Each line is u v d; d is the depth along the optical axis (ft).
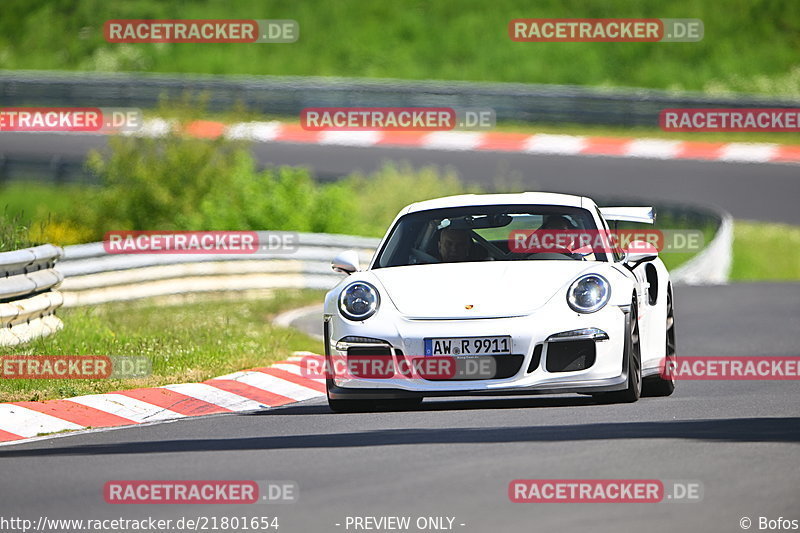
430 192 332.80
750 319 179.93
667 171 382.83
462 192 338.95
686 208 333.01
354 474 70.38
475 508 61.41
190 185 277.03
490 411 94.99
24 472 75.66
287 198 285.02
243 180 282.36
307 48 519.60
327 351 97.50
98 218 271.28
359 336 94.84
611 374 94.07
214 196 277.23
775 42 520.83
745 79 496.23
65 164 347.97
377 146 403.13
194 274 208.33
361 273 102.68
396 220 108.58
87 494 68.23
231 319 171.94
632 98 419.74
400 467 71.77
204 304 200.44
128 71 508.94
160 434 90.79
